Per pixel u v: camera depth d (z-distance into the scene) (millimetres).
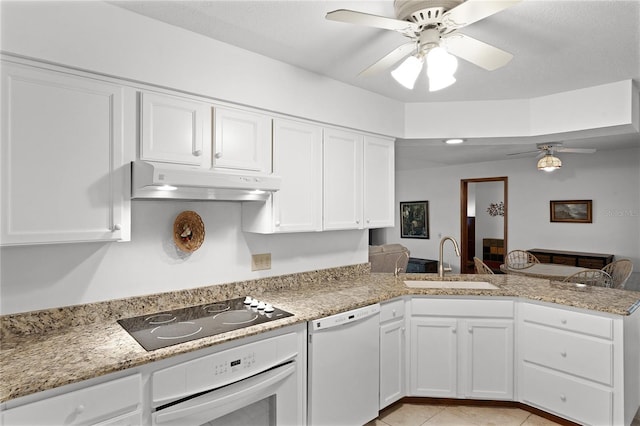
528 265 4582
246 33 1985
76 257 1823
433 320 2623
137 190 1725
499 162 6230
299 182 2436
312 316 2020
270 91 2283
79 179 1620
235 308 2137
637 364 2453
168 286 2121
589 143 4633
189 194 1870
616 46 2127
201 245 2246
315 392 2055
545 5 1707
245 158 2166
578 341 2275
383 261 4746
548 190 5727
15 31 1460
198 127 1981
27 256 1694
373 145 2973
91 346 1551
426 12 1491
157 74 1831
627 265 3898
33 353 1472
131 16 1759
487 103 3150
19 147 1479
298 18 1842
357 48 2178
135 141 1781
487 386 2582
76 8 1607
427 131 3199
